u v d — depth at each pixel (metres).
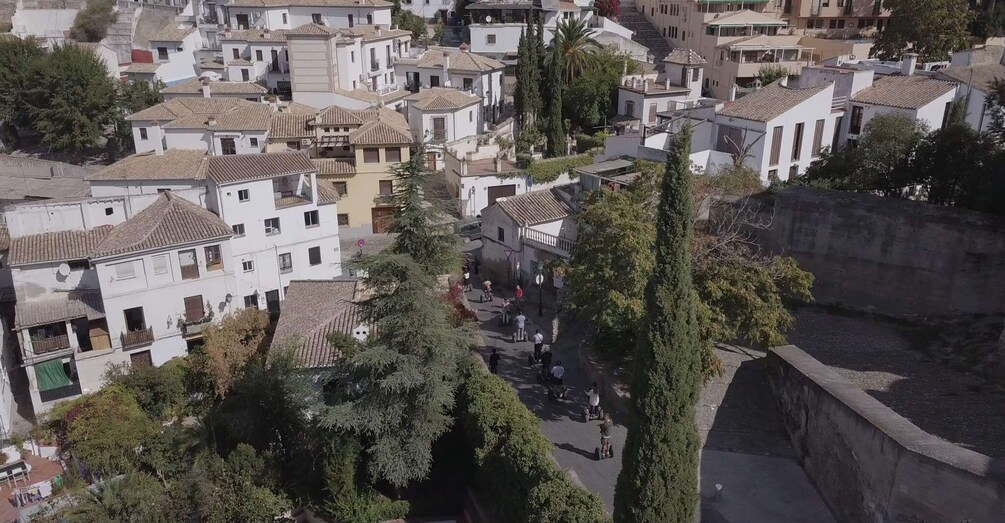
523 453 26.47
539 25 73.56
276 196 51.94
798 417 31.05
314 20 91.94
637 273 32.56
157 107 69.38
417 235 32.47
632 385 20.55
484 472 28.59
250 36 85.38
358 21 91.94
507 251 50.66
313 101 77.69
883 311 39.88
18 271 42.88
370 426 28.64
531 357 39.38
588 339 40.06
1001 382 32.09
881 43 76.25
